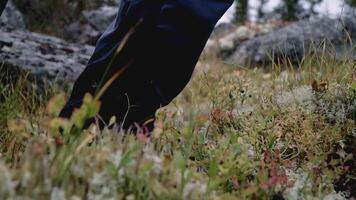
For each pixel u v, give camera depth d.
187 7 1.49
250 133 1.96
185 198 1.18
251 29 8.18
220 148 1.49
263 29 8.16
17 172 1.00
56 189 1.00
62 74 3.28
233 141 1.59
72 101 1.58
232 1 1.58
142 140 1.22
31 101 2.85
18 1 6.85
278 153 1.71
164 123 1.68
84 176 1.09
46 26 7.00
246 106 2.33
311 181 1.64
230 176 1.46
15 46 3.43
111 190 1.08
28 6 6.94
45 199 0.98
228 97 2.34
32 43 3.63
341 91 2.14
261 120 2.00
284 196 1.48
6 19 5.09
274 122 1.98
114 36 1.59
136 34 1.53
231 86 2.38
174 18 1.50
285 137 1.96
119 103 1.54
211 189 1.22
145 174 1.15
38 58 3.35
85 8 7.45
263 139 1.91
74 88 1.61
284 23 8.23
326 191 1.57
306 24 6.20
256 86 2.59
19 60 3.19
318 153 1.80
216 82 2.67
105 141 1.27
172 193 1.15
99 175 1.08
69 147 1.10
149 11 1.54
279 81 2.71
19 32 4.00
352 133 1.92
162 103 1.55
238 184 1.39
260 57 6.32
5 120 2.09
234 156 1.44
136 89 1.53
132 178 1.13
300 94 2.27
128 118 1.54
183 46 1.50
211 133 2.06
